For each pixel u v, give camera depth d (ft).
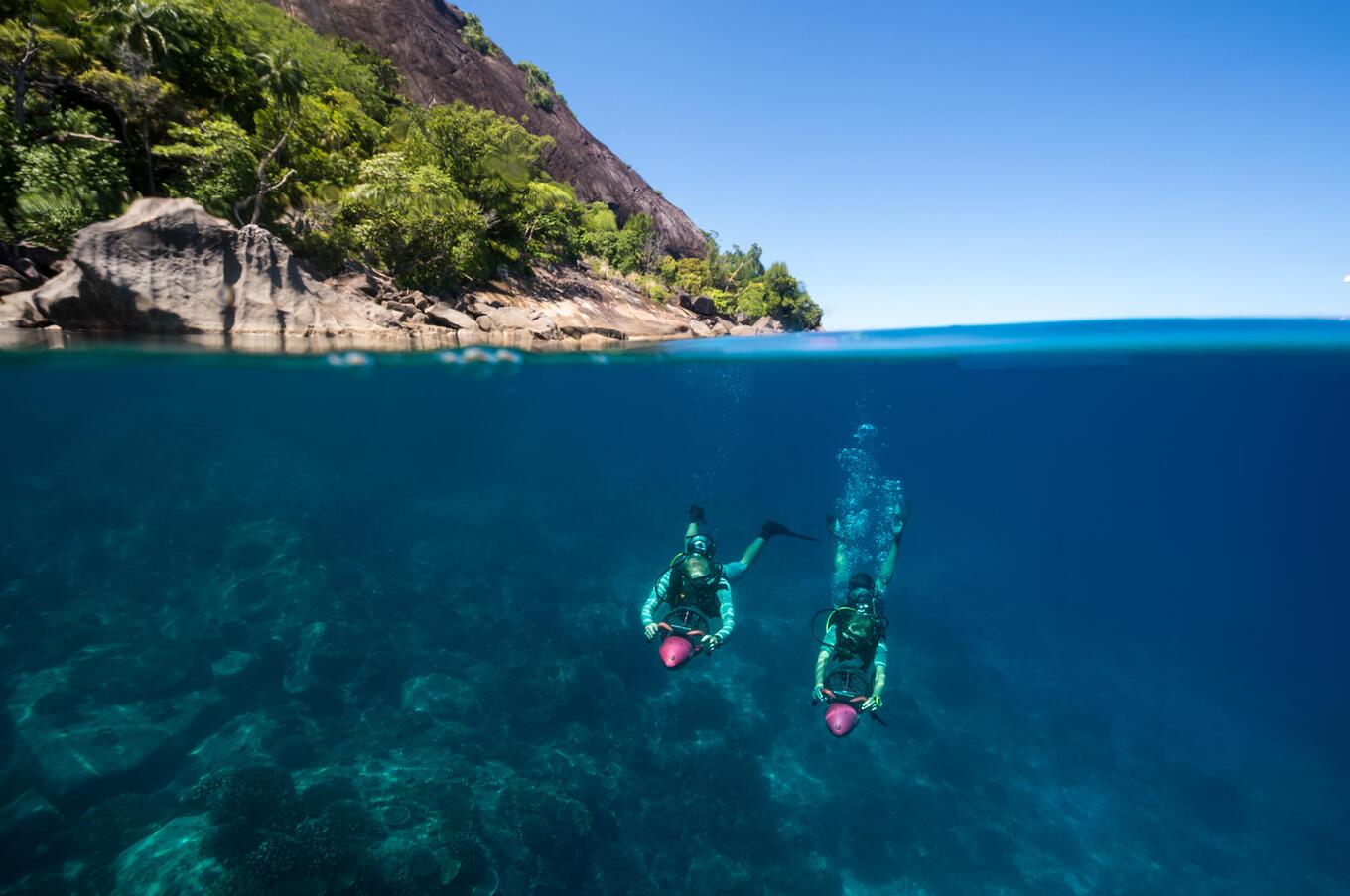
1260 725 49.83
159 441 58.85
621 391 82.48
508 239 88.63
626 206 252.42
